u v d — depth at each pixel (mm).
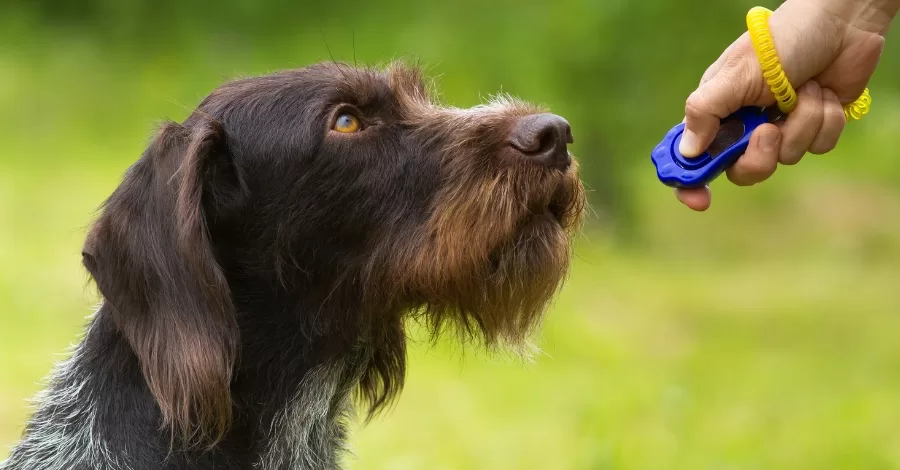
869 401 11945
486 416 10352
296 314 5281
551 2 23547
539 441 9430
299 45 25891
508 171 5090
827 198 28344
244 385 5223
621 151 23219
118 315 4695
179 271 4645
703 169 4836
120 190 4812
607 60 22562
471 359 12742
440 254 5102
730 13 21984
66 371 5281
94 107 26000
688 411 10578
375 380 5867
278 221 5172
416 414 10336
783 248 23984
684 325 16547
